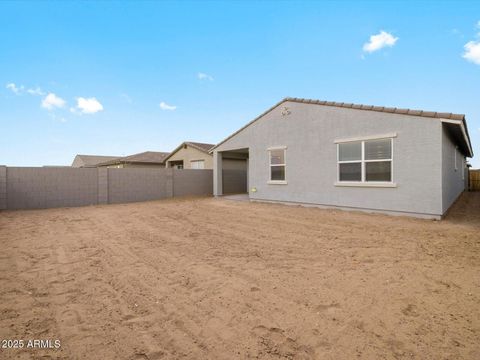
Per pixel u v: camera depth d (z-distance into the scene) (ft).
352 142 37.17
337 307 12.23
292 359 9.02
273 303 12.69
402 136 32.60
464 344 9.60
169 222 32.35
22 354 9.33
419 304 12.35
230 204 48.08
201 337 10.28
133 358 9.17
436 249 20.13
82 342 10.00
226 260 18.67
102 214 38.88
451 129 34.30
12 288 14.51
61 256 19.77
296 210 39.47
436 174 30.40
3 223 32.35
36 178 45.98
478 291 13.48
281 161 46.42
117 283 15.14
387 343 9.73
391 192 33.65
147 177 58.29
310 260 18.38
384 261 17.87
